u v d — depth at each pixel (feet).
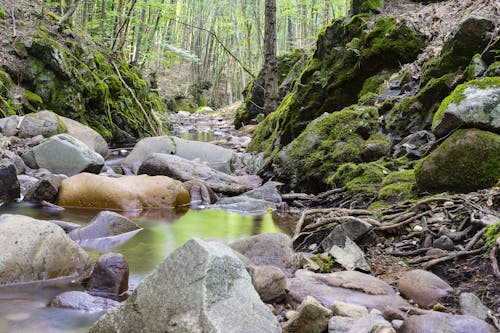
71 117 39.63
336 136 23.56
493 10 23.81
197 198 23.02
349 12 32.04
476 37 21.95
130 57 76.59
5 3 41.98
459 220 12.85
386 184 18.31
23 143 27.71
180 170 25.32
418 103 22.61
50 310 9.90
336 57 30.01
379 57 27.99
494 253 10.43
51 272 11.60
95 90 42.78
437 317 7.97
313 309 8.44
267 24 39.55
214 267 7.54
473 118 15.19
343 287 10.23
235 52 139.95
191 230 17.44
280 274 10.11
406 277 10.27
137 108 50.29
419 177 15.81
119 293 10.89
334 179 21.22
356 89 28.63
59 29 43.62
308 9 112.27
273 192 22.63
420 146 20.84
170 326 7.23
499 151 14.46
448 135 16.33
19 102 35.65
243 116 65.77
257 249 12.71
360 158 21.97
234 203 21.95
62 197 20.38
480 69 20.81
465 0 27.53
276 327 7.42
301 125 29.37
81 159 24.72
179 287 7.49
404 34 27.61
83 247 14.74
